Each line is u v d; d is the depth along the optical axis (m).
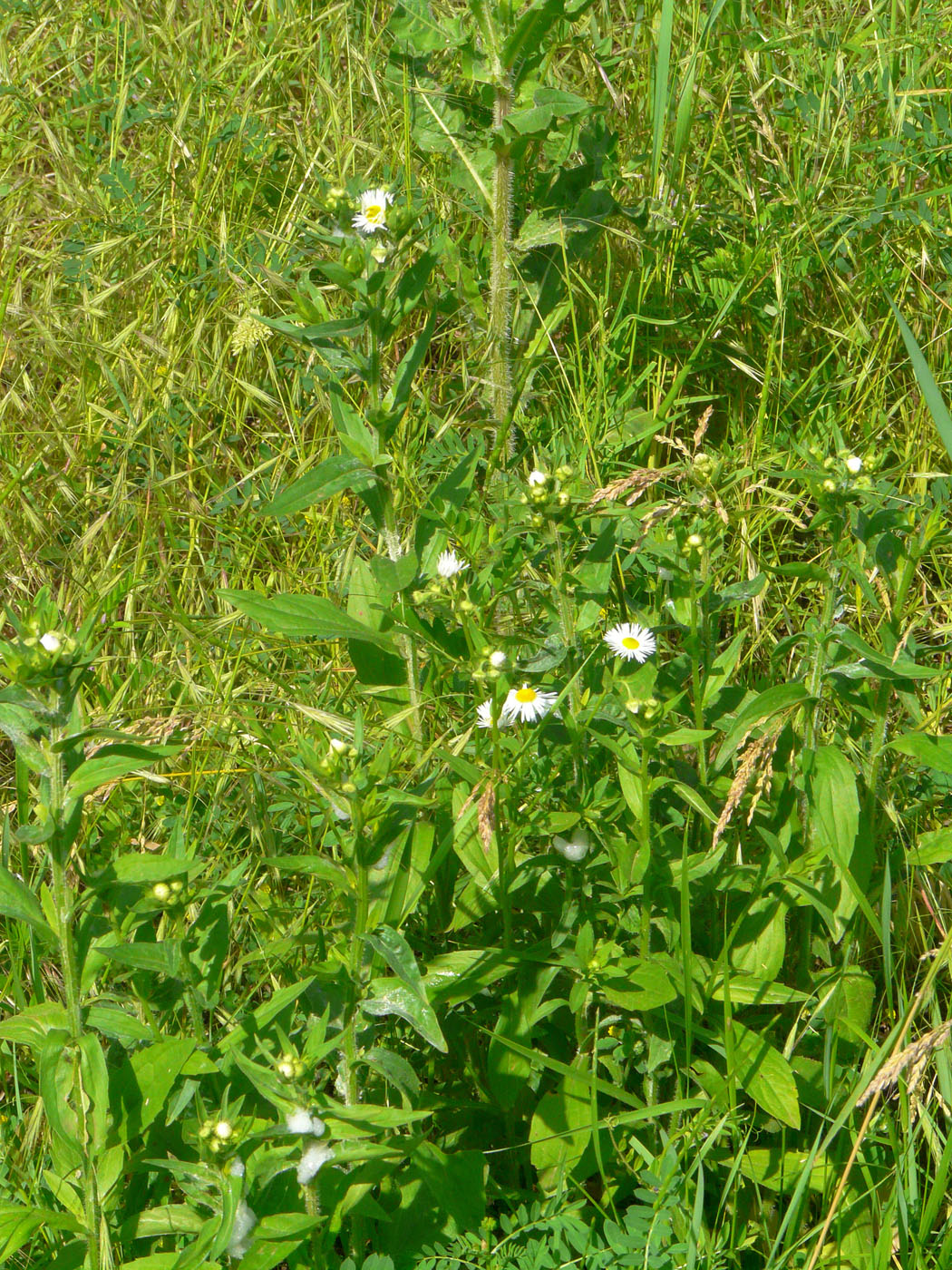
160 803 3.09
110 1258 2.03
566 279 3.73
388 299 2.83
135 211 4.30
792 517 3.14
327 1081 2.54
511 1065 2.49
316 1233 2.18
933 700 3.14
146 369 4.02
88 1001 2.26
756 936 2.63
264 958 2.44
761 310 4.03
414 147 4.33
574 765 2.66
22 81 4.89
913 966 2.84
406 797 2.15
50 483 3.87
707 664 2.79
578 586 2.83
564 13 3.45
